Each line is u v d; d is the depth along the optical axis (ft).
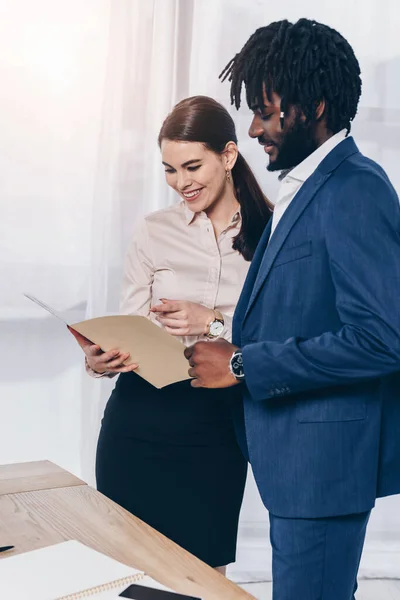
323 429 4.75
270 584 9.66
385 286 4.50
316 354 4.59
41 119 9.55
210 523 6.37
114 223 9.61
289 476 4.80
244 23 9.75
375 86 10.07
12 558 3.56
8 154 9.50
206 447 6.28
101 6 9.58
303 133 5.06
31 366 9.74
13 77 9.45
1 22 9.38
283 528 4.86
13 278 9.61
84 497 4.65
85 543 3.91
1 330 9.63
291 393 4.77
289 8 9.84
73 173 9.66
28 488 4.83
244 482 6.62
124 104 9.55
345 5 9.93
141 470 6.36
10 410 9.73
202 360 5.14
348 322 4.54
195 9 9.67
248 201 6.44
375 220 4.58
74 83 9.59
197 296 6.51
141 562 3.68
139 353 5.59
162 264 6.67
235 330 5.39
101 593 3.24
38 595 3.18
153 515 6.37
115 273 9.63
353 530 4.83
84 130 9.64
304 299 4.78
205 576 3.54
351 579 4.91
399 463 4.94
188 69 9.70
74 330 6.04
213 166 6.33
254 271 5.32
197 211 6.44
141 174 9.63
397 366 4.53
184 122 6.28
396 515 10.32
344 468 4.72
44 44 9.50
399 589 9.61
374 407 4.79
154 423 6.29
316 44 4.99
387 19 10.01
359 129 10.09
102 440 6.61
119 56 9.52
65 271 9.71
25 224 9.59
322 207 4.73
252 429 5.02
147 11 9.54
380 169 4.89
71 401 9.86
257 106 5.18
